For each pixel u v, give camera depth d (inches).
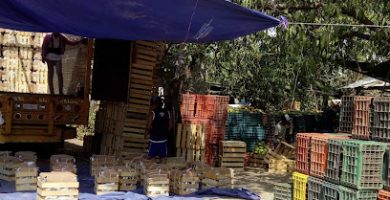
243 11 336.5
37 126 498.9
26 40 678.5
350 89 854.5
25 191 368.8
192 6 333.1
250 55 861.8
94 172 431.5
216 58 789.9
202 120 544.7
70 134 519.2
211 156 544.7
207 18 354.6
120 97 526.0
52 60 586.6
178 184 385.7
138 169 408.2
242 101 1026.7
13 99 485.1
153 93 593.6
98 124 573.6
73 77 600.7
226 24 364.2
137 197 362.3
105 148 545.3
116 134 528.1
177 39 426.6
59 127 512.4
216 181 398.9
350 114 334.0
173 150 547.2
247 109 760.3
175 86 611.8
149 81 526.0
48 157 550.9
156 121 471.5
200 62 692.7
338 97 1017.5
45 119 502.6
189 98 543.2
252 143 603.5
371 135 289.6
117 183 376.5
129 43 518.9
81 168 484.7
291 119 636.1
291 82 900.0
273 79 933.8
